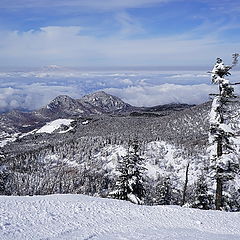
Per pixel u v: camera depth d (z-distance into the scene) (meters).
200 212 20.00
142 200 32.41
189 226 17.23
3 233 13.58
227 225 17.95
